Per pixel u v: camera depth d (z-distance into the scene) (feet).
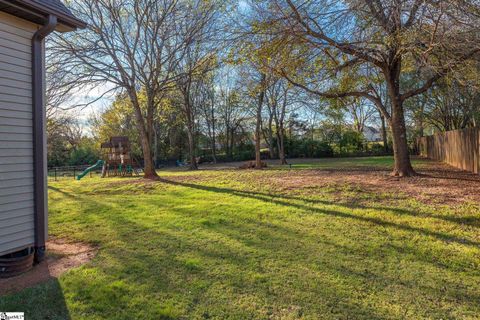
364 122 96.63
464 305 8.17
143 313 8.11
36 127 12.30
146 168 40.73
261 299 8.66
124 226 16.78
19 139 11.75
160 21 36.24
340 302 8.43
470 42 18.26
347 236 13.78
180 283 9.71
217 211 19.51
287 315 7.89
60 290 9.46
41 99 12.57
